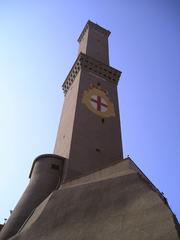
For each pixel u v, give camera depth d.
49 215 21.11
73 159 30.94
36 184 29.11
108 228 17.66
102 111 38.56
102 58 48.50
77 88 39.44
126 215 17.92
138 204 18.23
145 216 17.09
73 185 24.16
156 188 21.92
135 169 22.62
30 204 26.61
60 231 19.27
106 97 41.06
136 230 16.48
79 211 20.23
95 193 21.11
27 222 23.33
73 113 36.12
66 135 34.97
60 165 31.17
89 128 35.19
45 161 31.47
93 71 43.38
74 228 18.98
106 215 18.77
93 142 34.03
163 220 16.20
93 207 19.98
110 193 20.36
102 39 53.44
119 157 34.59
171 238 14.99
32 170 32.47
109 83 43.72
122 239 16.39
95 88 41.03
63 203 21.70
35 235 19.81
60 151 34.53
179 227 15.98
